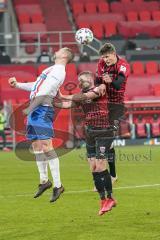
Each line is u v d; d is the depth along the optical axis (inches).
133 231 908.0
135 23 3036.4
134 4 3203.7
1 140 2273.6
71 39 2992.1
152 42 2847.0
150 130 2274.9
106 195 955.3
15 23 3014.3
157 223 960.9
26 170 1648.6
